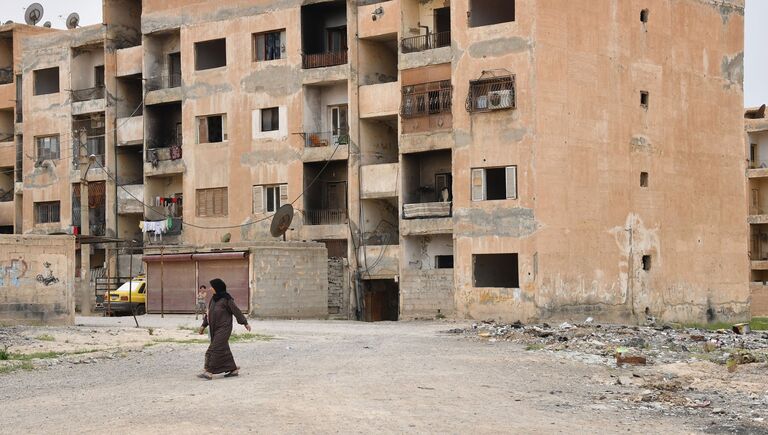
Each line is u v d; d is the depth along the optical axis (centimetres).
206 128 5306
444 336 3294
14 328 3344
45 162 5978
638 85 4594
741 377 2212
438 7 4662
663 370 2341
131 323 3894
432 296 4441
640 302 4547
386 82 4938
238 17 5188
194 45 5334
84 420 1590
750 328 4303
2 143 6588
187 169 5341
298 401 1719
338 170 5016
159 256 4591
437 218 4453
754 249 7062
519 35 4188
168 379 2103
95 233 5750
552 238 4169
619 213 4472
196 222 5312
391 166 4703
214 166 5256
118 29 5769
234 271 4375
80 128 5859
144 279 4909
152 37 5575
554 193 4188
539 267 4122
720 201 5034
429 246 4597
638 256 4553
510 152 4191
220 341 2094
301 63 4978
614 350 2748
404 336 3288
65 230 5884
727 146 5084
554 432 1521
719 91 5041
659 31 4706
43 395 1925
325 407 1664
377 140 4903
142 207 5575
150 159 5497
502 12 4447
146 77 5538
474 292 4266
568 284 4222
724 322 5022
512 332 3309
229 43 5216
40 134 6006
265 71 5091
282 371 2194
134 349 2706
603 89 4416
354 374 2138
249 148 5138
